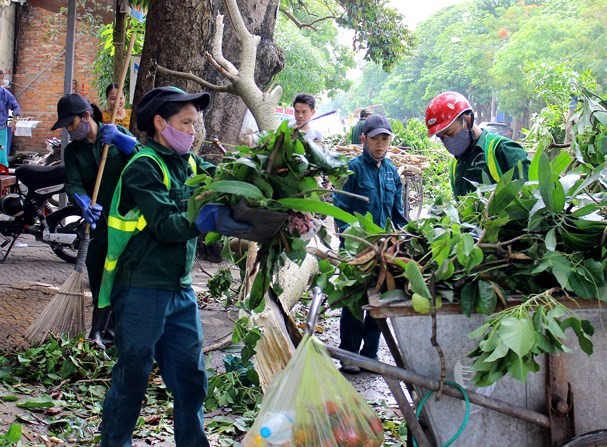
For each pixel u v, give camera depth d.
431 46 72.38
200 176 3.06
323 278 3.37
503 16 59.12
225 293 5.69
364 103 91.94
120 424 3.55
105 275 3.51
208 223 3.01
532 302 2.99
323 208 2.85
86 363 5.33
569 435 3.13
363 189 5.78
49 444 4.19
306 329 3.10
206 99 3.57
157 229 3.33
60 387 5.05
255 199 2.88
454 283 3.10
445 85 63.38
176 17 6.28
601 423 3.13
